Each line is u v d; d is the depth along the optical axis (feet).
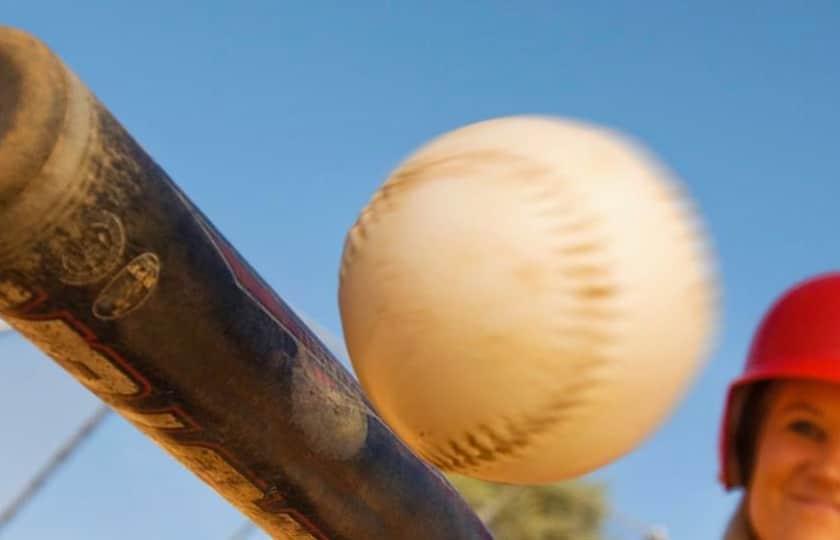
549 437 1.62
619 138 1.67
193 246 1.97
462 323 1.59
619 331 1.59
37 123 1.77
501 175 1.62
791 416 1.69
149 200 1.90
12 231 1.80
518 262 1.59
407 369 1.62
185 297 1.98
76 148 1.81
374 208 1.68
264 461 2.21
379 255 1.64
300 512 2.31
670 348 1.62
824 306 1.70
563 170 1.62
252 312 2.08
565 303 1.58
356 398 2.32
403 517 2.44
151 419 2.11
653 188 1.64
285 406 2.17
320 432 2.24
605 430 1.62
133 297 1.93
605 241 1.59
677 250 1.63
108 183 1.85
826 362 1.67
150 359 2.00
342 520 2.35
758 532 1.70
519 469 1.65
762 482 1.70
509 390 1.60
